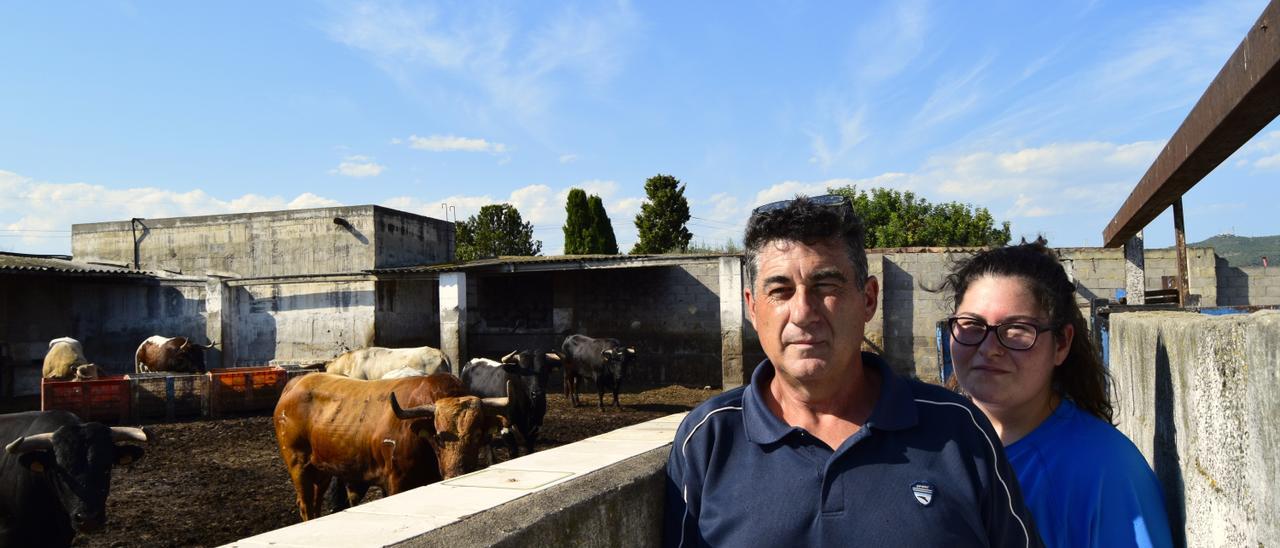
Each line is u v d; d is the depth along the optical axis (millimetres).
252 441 12375
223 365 21781
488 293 21562
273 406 16078
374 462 6145
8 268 18359
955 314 2492
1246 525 1573
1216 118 2586
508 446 10156
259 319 22188
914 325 17703
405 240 24672
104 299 22781
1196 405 1969
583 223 37594
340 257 23375
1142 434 2750
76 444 5762
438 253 26656
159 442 12219
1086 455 2098
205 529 7207
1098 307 4797
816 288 1771
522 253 44531
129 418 14445
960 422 1754
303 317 21859
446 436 5641
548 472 2303
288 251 24016
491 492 2047
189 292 22281
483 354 21359
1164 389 2350
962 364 2389
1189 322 2158
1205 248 16562
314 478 6852
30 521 5820
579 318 20688
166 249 25484
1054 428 2246
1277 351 1390
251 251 24500
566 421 14633
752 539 1713
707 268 19766
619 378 16562
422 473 5988
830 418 1848
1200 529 1935
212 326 21906
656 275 20125
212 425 14016
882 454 1710
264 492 8750
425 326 23422
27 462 5578
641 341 20156
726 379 17953
